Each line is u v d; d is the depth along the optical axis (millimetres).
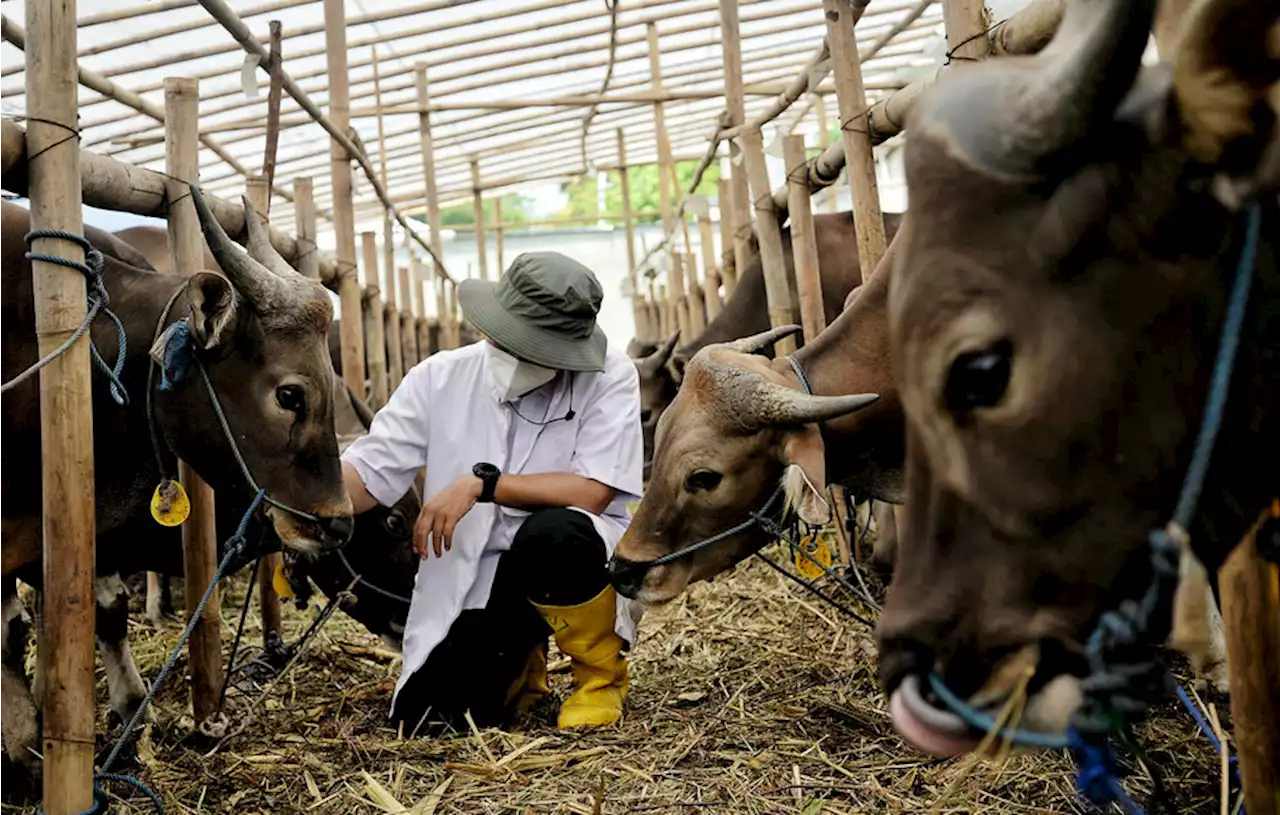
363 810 3080
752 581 5691
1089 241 1420
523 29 9672
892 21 11203
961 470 1508
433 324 12648
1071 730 1476
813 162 4961
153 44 7875
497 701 3795
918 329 1491
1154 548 1391
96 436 3555
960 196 1474
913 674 1565
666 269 11539
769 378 3373
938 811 2805
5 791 3346
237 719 3918
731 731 3492
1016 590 1505
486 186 14672
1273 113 1290
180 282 3607
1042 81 1426
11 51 6594
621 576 3523
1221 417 1450
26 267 3422
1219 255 1419
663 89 11594
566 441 3801
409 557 4195
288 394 3363
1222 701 3338
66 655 2781
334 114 6684
